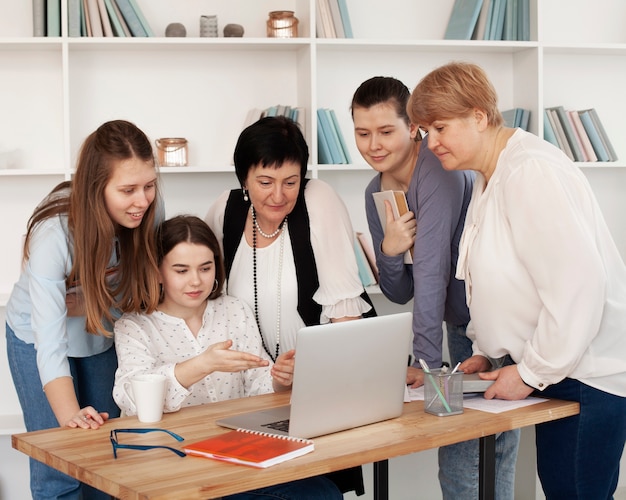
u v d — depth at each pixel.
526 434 3.76
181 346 2.40
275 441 1.81
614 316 2.12
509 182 2.09
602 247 2.10
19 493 3.73
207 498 1.57
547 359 2.07
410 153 2.66
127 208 2.23
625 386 2.15
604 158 3.79
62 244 2.24
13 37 3.43
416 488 3.99
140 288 2.35
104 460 1.75
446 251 2.52
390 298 2.89
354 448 1.81
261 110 3.60
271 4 3.73
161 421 2.05
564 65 4.02
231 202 2.59
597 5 4.05
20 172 3.33
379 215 2.74
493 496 2.10
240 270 2.55
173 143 3.50
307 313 2.52
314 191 2.54
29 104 3.59
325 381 1.88
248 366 2.11
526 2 3.71
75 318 2.50
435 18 3.88
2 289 3.60
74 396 2.16
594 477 2.18
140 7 3.62
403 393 2.09
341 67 3.79
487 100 2.16
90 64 3.61
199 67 3.69
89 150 2.21
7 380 3.67
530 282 2.13
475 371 2.40
